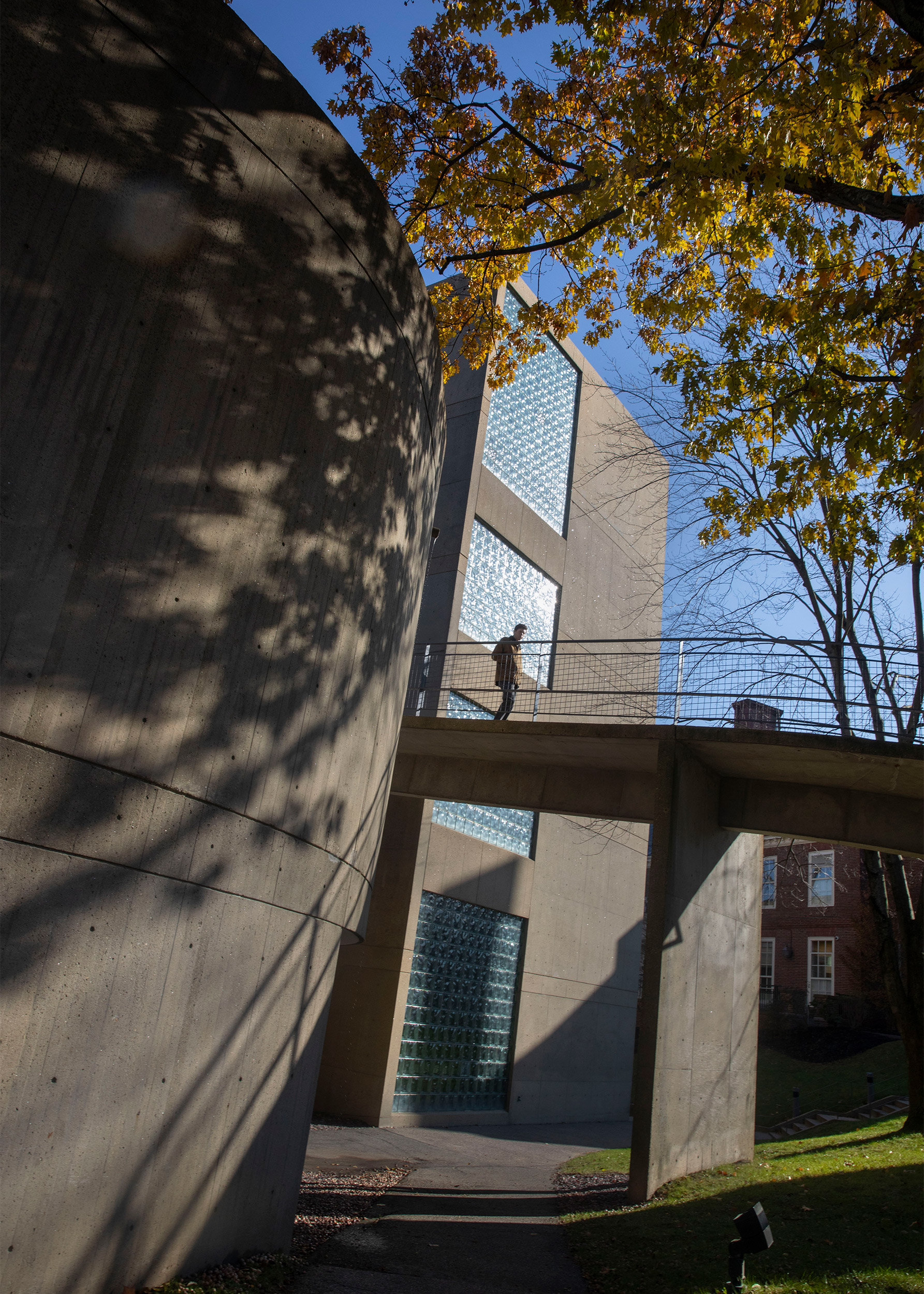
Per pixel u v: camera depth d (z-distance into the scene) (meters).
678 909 11.17
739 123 8.02
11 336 4.24
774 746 10.80
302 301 6.05
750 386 8.85
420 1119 15.47
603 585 23.23
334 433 6.36
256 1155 5.66
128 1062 4.60
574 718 20.91
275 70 5.92
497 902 18.12
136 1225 4.64
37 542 4.30
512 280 11.48
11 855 4.08
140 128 4.97
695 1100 11.41
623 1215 8.98
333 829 6.42
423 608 17.92
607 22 7.59
